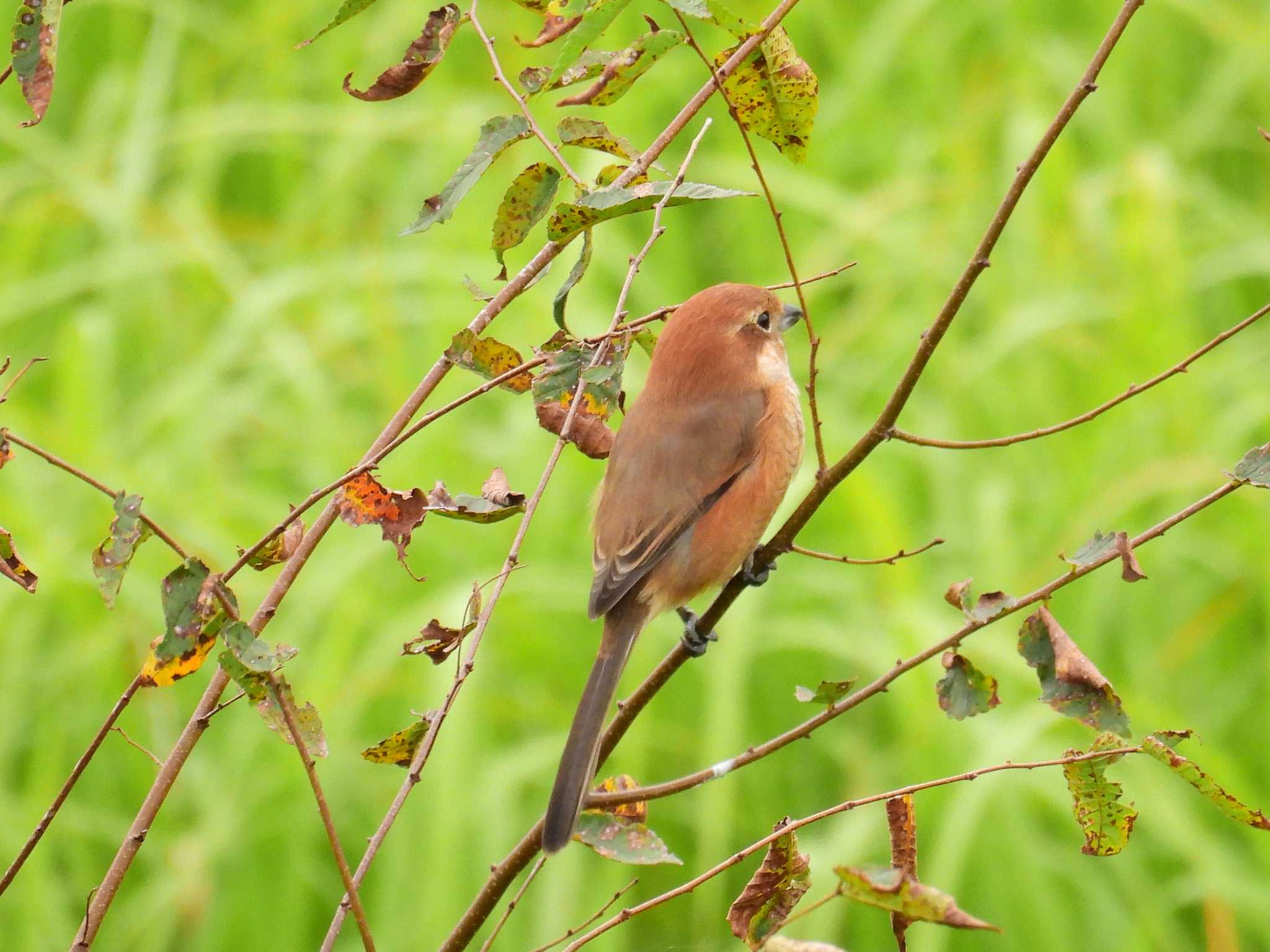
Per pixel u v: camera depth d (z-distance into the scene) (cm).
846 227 1188
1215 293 1223
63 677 965
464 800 880
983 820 870
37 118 450
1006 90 1308
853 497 977
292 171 1341
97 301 1266
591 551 1020
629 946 875
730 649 930
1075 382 1127
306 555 502
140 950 867
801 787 946
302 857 892
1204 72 1386
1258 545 1018
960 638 485
